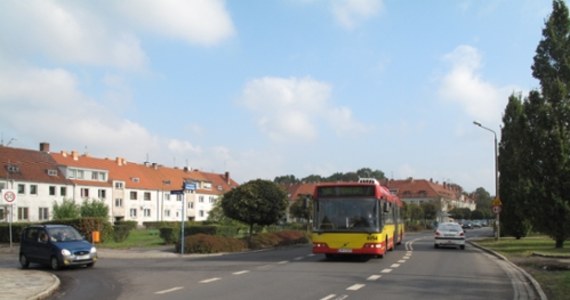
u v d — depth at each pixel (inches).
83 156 3563.0
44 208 2938.0
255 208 1439.5
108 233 1464.1
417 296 502.6
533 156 1215.6
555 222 1190.3
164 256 1062.4
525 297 507.8
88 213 2049.7
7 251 1240.2
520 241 1574.8
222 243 1162.6
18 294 522.9
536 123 1217.4
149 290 548.4
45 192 2955.2
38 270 794.8
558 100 1211.9
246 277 652.7
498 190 1652.3
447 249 1264.8
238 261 908.0
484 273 719.7
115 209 3474.4
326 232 860.0
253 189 1455.5
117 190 3503.9
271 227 2171.5
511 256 1015.6
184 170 4495.6
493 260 957.8
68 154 3437.5
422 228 3467.0
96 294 538.3
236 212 1451.8
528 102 1244.5
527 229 1726.1
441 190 6117.1
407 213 3521.2
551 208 1182.9
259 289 544.7
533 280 621.3
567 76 1259.2
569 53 1264.8
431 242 1617.9
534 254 1040.8
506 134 1820.9
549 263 863.1
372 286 567.8
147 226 3248.0
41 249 829.2
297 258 963.3
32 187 2886.3
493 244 1437.0
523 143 1236.5
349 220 858.1
